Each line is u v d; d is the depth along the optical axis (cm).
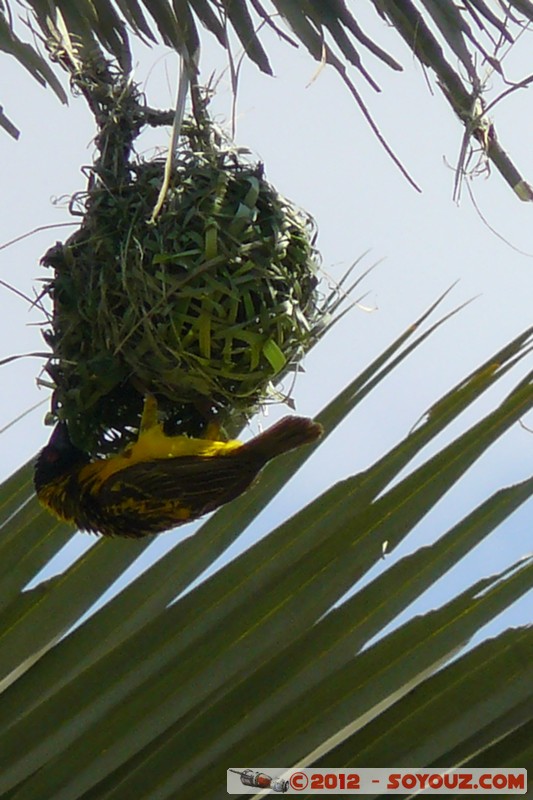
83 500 677
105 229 709
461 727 512
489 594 539
